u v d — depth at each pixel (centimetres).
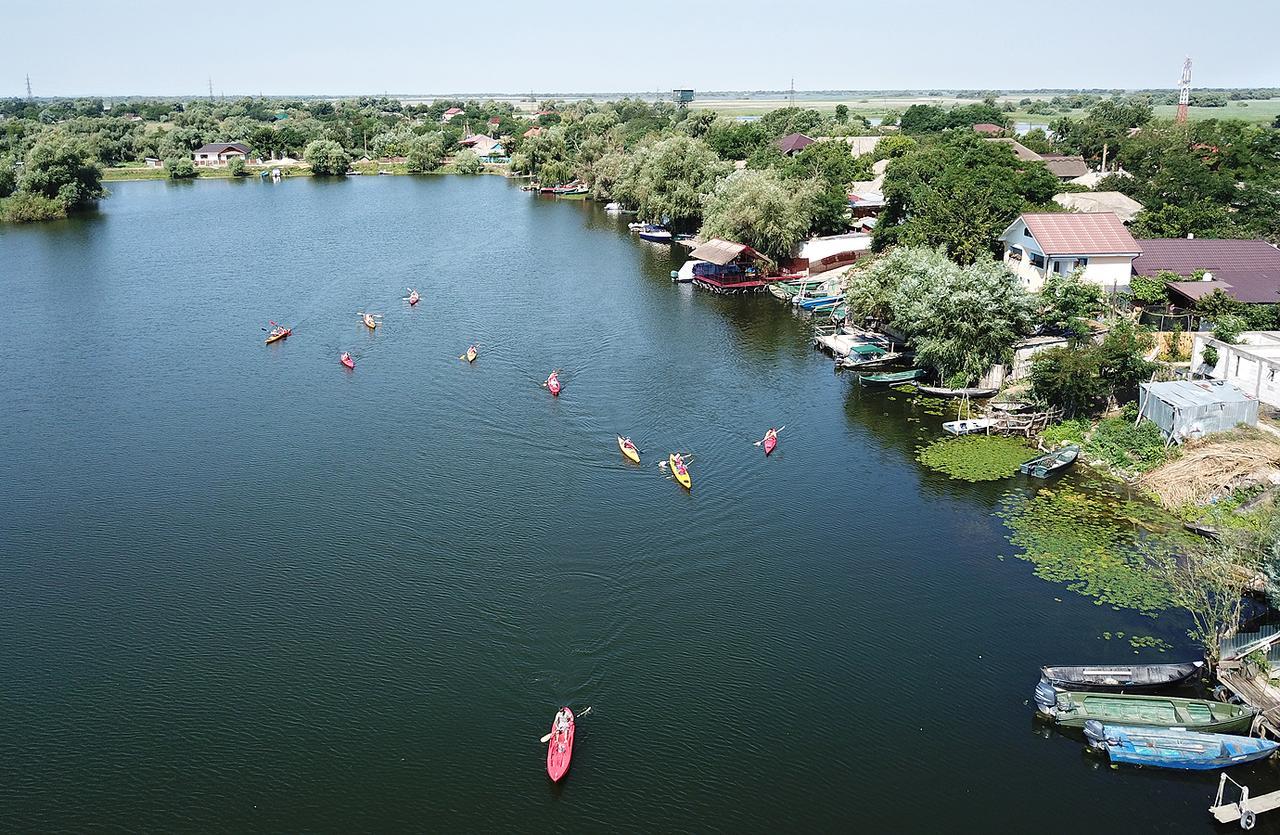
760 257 15000
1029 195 13638
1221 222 13050
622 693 5616
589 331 12481
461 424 9425
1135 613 6231
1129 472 7919
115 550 7200
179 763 5138
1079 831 4659
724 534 7319
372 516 7638
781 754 5156
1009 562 6875
